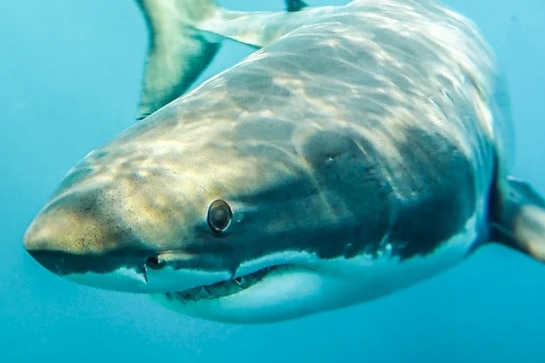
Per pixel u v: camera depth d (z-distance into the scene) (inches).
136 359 563.2
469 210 112.3
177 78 171.5
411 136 101.7
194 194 80.4
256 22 176.4
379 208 94.8
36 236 75.9
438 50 124.9
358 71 107.6
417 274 107.2
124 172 81.3
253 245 83.6
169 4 173.8
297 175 88.0
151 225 77.4
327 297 96.5
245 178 84.0
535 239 124.0
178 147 85.6
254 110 93.8
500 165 131.0
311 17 165.8
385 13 136.4
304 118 94.3
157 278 78.8
